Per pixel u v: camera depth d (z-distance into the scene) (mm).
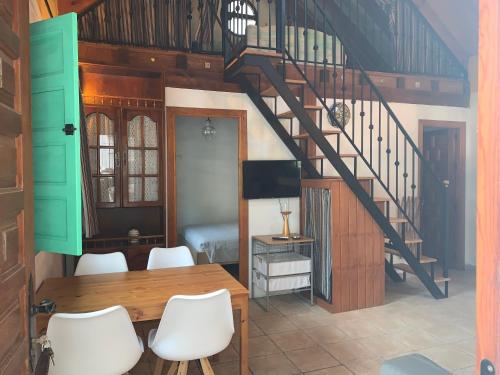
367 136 5168
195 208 6297
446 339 3355
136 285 2568
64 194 1706
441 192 4477
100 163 3748
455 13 5203
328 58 4676
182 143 6246
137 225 4129
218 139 6414
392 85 5324
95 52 3986
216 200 6395
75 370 1848
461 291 4688
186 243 5363
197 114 4363
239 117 4551
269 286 4152
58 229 1731
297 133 4824
